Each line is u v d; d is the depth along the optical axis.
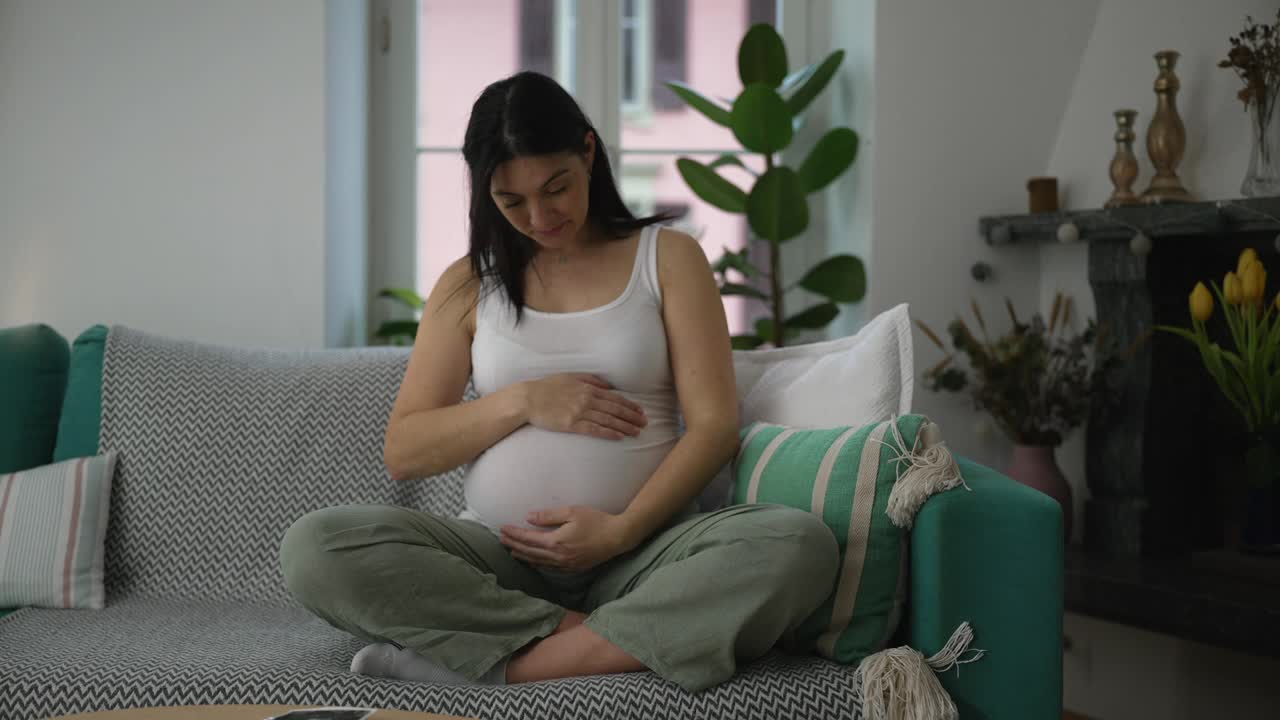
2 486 1.74
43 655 1.35
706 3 3.03
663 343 1.51
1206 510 2.63
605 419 1.45
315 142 2.47
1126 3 2.69
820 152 2.72
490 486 1.48
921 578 1.29
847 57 2.90
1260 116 2.25
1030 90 2.82
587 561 1.37
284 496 1.80
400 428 1.54
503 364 1.52
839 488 1.35
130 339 1.89
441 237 3.00
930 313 2.79
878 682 1.21
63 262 2.44
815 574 1.24
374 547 1.27
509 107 1.39
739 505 1.34
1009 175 2.84
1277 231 2.38
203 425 1.82
